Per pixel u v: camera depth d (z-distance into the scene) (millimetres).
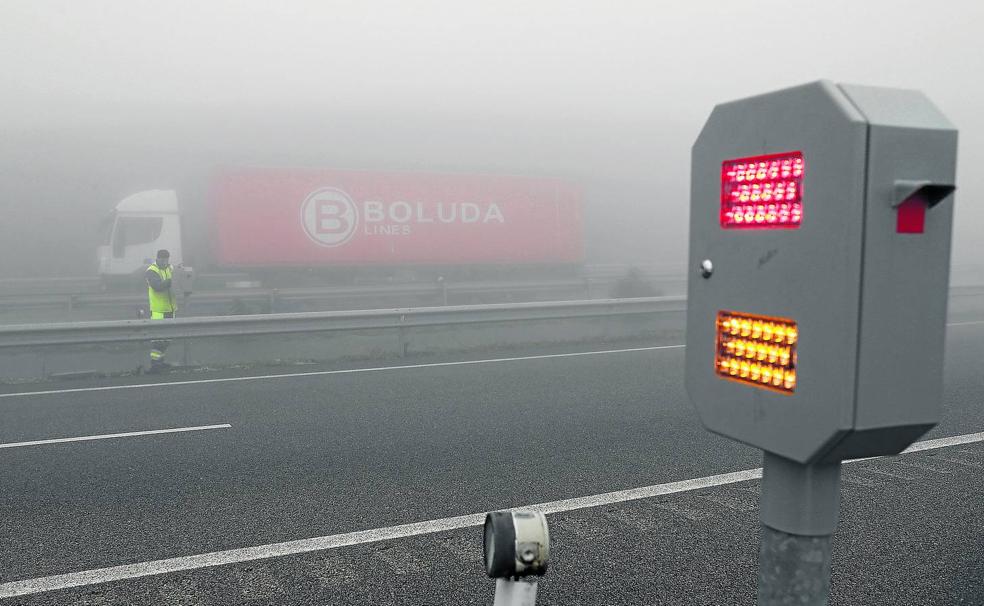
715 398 1414
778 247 1229
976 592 3402
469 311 11586
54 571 3561
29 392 8203
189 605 3217
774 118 1226
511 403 7484
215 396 7910
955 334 13516
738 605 3258
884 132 1082
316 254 21750
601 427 6480
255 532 4070
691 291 1472
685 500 4613
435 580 3471
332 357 10961
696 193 1442
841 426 1115
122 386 8531
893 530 4148
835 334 1119
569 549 3869
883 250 1100
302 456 5605
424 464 5391
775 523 1319
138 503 4555
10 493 4750
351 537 3996
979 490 4836
